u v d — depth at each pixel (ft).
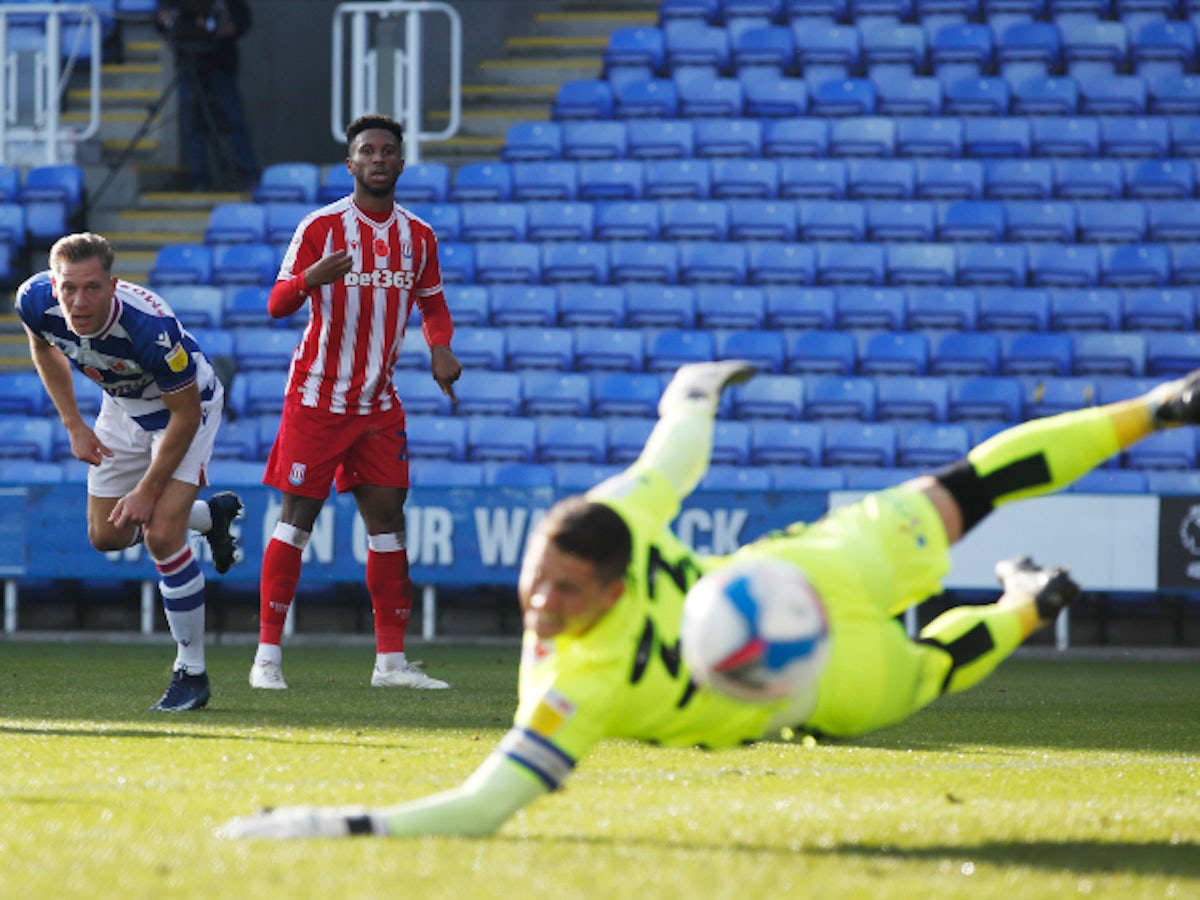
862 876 28.96
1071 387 137.49
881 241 153.17
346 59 204.03
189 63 175.42
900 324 145.69
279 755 47.11
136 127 180.34
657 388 138.31
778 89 166.40
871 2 174.19
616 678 31.17
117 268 163.12
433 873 28.40
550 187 158.81
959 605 117.60
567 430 133.18
